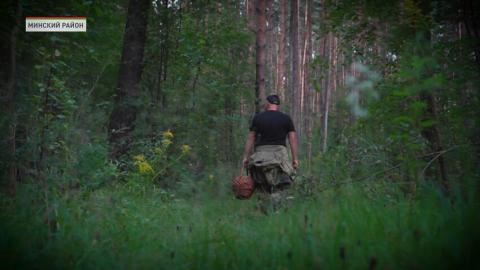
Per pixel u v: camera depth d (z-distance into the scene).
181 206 5.88
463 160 4.21
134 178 7.10
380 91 4.43
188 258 2.80
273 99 6.35
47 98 5.59
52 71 5.97
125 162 8.26
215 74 11.00
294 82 17.28
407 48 4.46
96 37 8.68
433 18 4.77
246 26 11.73
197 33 10.68
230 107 11.02
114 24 9.98
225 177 8.79
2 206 4.04
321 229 2.96
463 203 3.02
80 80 8.48
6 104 5.07
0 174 4.84
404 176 4.62
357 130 5.22
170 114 10.20
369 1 5.20
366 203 3.71
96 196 4.89
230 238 3.10
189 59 10.45
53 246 2.90
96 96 10.52
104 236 3.40
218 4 11.53
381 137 4.91
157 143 8.75
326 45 19.31
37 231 3.24
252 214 5.07
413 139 4.23
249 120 11.40
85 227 3.56
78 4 6.80
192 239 3.34
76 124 5.73
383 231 2.72
